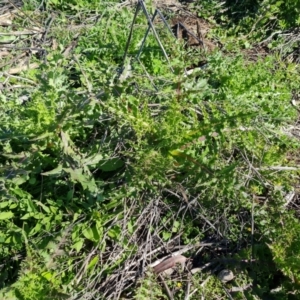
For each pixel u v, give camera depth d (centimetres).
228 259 267
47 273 242
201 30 405
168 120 260
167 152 266
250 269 268
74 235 258
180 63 321
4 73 338
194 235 280
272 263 264
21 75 334
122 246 264
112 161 276
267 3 403
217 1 429
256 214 271
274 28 407
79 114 275
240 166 289
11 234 258
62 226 262
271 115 314
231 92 314
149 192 273
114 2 403
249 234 276
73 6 394
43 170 279
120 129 282
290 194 295
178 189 268
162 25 382
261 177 282
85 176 259
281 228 257
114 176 280
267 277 265
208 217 275
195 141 269
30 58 357
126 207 270
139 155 255
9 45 366
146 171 248
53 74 284
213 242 276
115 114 269
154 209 274
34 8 398
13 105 291
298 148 319
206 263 270
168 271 267
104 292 253
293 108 328
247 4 422
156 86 318
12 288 231
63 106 276
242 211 281
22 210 266
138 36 354
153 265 265
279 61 368
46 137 259
